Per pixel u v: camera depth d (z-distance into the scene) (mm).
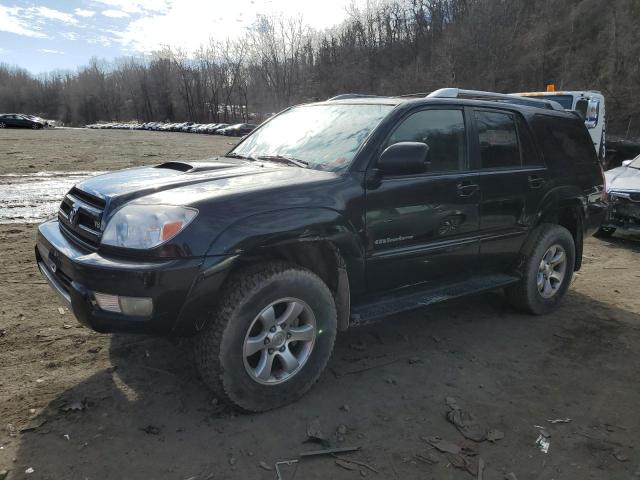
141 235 2674
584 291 5508
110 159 19469
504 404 3246
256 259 3041
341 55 75250
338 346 3963
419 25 73375
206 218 2721
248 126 49844
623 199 7566
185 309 2680
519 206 4328
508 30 55500
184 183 3053
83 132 50875
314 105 4344
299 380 3115
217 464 2594
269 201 2918
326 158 3500
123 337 3902
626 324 4602
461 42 56125
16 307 4402
